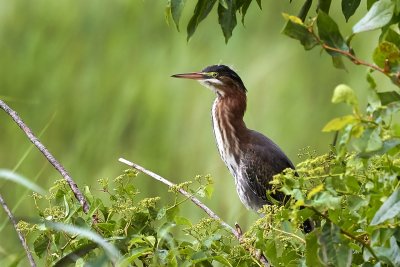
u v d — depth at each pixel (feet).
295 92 45.42
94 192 44.09
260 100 45.55
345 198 22.22
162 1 48.93
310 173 21.59
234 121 40.93
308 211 21.45
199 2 24.90
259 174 40.04
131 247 24.85
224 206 41.32
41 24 50.39
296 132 44.91
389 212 19.92
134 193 25.45
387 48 20.11
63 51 49.19
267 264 25.22
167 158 45.42
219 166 44.45
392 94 20.06
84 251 24.18
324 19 20.92
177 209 25.05
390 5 20.75
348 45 21.15
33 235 27.94
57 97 48.11
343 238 21.08
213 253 24.81
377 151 19.97
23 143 46.29
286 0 47.32
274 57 46.16
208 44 47.39
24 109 48.08
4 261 27.96
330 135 44.73
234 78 41.16
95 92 47.55
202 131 45.83
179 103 46.60
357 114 19.54
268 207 23.08
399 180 21.25
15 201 36.09
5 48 49.96
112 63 48.32
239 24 47.14
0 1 51.08
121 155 46.01
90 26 49.39
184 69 47.14
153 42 48.39
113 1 49.47
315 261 21.61
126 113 46.98
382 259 21.18
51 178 44.29
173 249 23.81
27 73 49.01
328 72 45.60
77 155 45.68
